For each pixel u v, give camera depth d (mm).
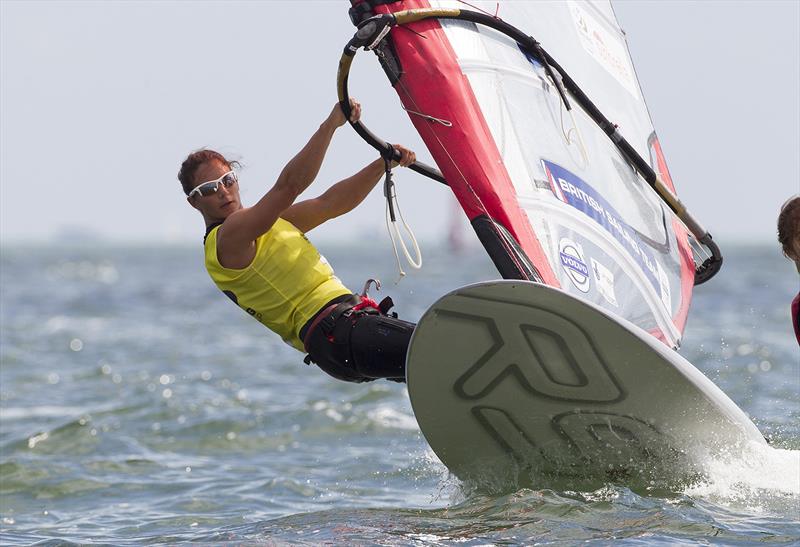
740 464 18969
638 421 18328
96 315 92062
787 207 18719
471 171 18688
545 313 16531
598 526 17750
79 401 40906
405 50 19062
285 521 19844
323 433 33094
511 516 18484
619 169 22328
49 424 35156
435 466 27438
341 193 20375
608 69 23672
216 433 33438
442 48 19328
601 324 16500
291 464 28688
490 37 20500
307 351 19016
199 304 107000
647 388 17547
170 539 19922
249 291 18969
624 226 21438
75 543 19906
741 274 157125
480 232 18516
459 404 18531
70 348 62781
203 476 27281
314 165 17906
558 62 22109
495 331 17000
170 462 29312
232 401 39781
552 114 20859
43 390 44281
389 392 40438
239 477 27047
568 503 18984
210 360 55688
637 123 23781
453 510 19578
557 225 19500
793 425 29281
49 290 137250
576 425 18750
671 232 23234
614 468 19625
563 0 23062
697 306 87062
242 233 18281
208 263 19125
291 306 18828
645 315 20891
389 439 31828
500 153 19156
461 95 19062
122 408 37875
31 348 62594
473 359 17500
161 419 35812
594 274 19875
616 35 24797
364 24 18188
